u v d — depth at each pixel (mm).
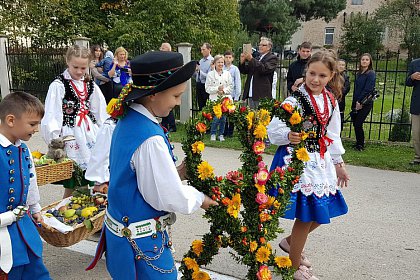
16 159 2471
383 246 3840
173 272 2117
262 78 7383
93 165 3051
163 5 14156
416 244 3889
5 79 11094
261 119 2480
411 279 3285
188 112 9508
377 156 7082
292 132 2707
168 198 1921
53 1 13688
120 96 1988
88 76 3898
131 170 1965
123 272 2037
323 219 2865
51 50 11086
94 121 3918
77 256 3621
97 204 3346
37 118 2475
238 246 2471
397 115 9547
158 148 1926
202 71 8711
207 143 7812
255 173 2453
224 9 16359
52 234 2969
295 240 3045
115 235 2043
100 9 15523
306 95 2918
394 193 5305
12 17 13312
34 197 2660
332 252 3715
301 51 6582
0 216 2367
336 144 3119
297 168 2662
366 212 4652
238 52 18328
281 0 27609
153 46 14047
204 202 2201
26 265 2561
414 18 21562
